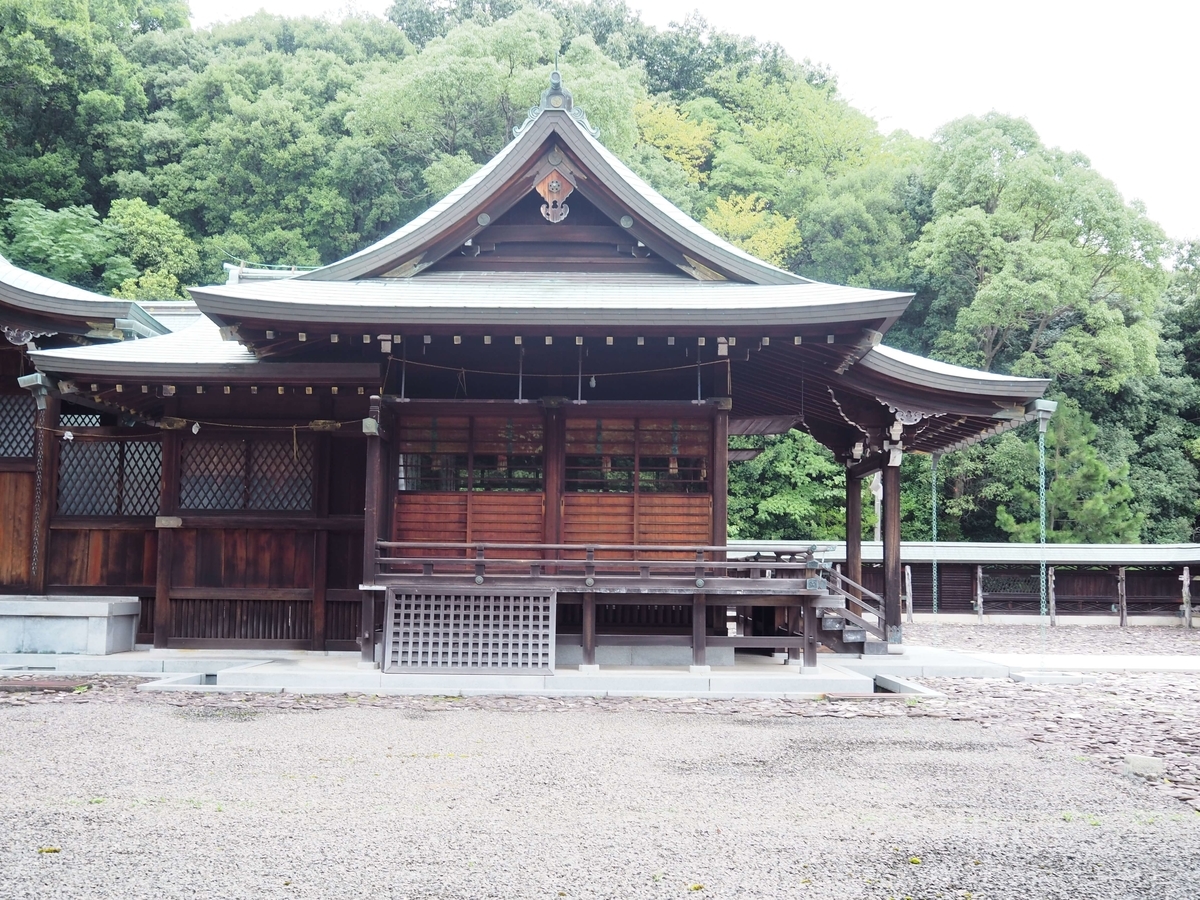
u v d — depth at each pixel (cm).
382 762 782
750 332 1278
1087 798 689
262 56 4809
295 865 523
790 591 1280
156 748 829
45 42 4281
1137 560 2752
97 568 1545
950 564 2842
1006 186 3894
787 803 664
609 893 488
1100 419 4141
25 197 4172
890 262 4294
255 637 1456
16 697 1116
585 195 1429
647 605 1391
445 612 1271
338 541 1467
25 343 1510
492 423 1388
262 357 1391
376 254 1409
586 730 942
